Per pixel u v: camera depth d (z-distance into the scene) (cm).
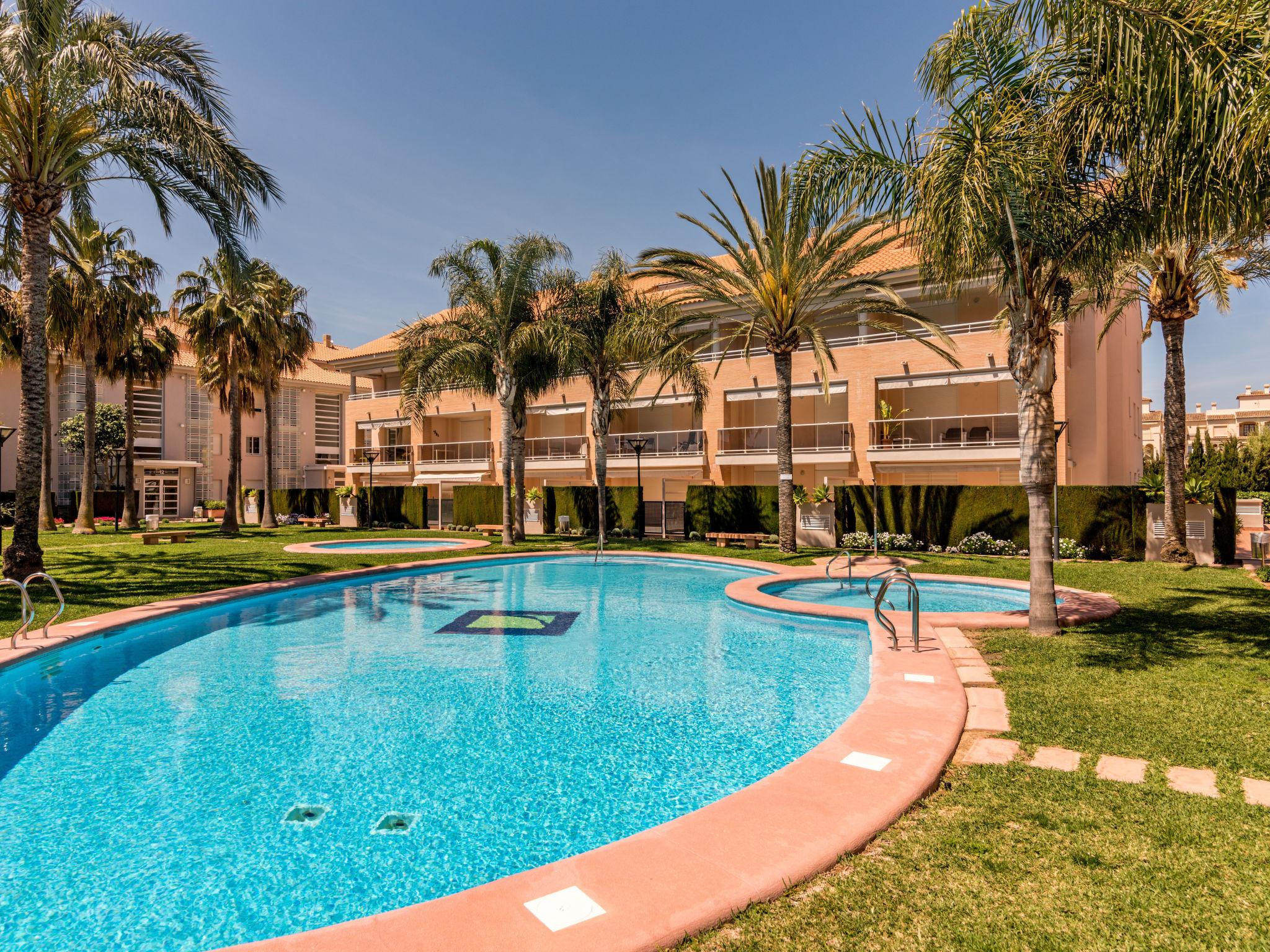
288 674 768
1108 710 526
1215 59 599
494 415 3350
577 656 854
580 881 297
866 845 333
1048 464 839
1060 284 896
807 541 2127
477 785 476
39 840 403
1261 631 793
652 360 2094
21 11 1145
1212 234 722
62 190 1279
